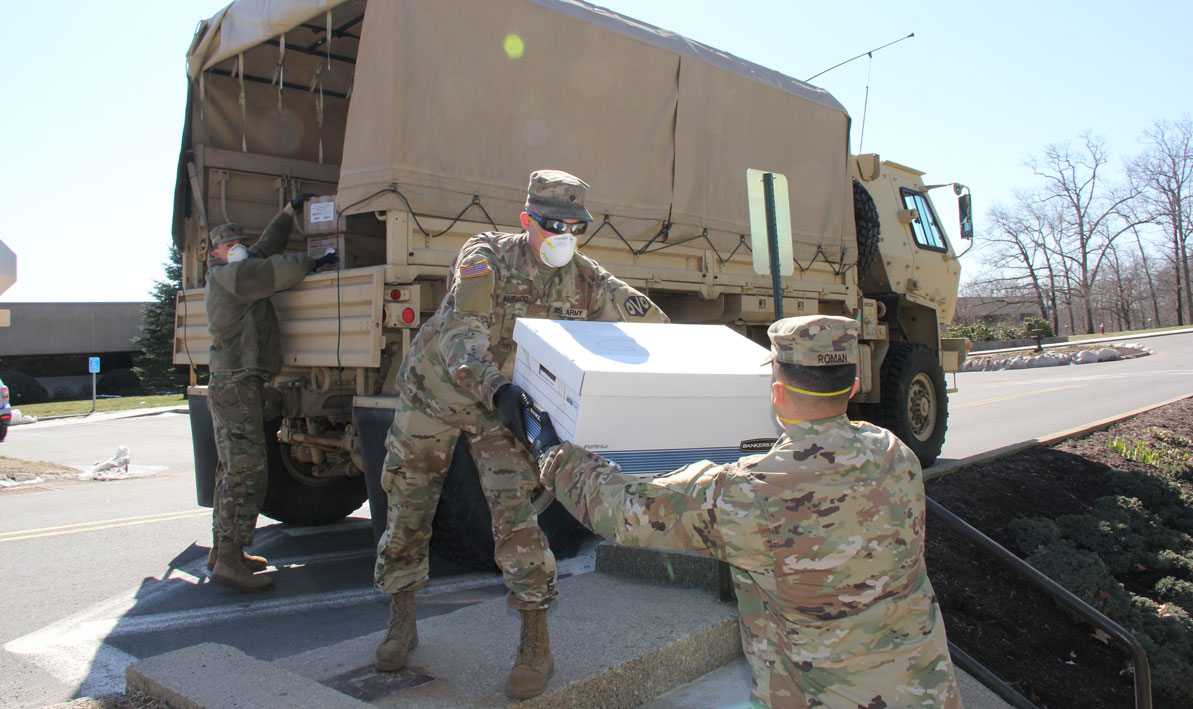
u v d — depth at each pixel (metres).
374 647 2.82
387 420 3.77
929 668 1.69
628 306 2.73
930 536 5.57
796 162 6.14
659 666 2.78
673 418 2.00
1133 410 11.58
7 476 8.53
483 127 4.18
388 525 2.67
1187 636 5.27
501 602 3.27
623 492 1.74
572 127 4.59
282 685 2.29
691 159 5.26
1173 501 7.24
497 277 2.56
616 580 3.69
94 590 4.34
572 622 3.04
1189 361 22.59
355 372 4.20
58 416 22.62
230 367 4.18
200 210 5.12
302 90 5.62
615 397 1.89
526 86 4.37
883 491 1.67
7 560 4.98
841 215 6.56
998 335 41.06
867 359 6.90
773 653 1.79
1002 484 6.95
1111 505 6.81
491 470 2.49
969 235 8.21
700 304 5.64
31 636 3.60
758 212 3.55
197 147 5.14
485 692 2.42
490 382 2.10
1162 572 6.20
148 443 13.46
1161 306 61.97
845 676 1.66
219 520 4.22
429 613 3.62
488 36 4.20
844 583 1.63
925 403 7.41
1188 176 46.78
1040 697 4.46
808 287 6.23
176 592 4.30
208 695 2.22
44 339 38.84
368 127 3.92
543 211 2.51
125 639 3.56
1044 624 5.10
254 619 3.85
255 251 4.52
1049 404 13.47
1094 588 5.31
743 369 2.10
